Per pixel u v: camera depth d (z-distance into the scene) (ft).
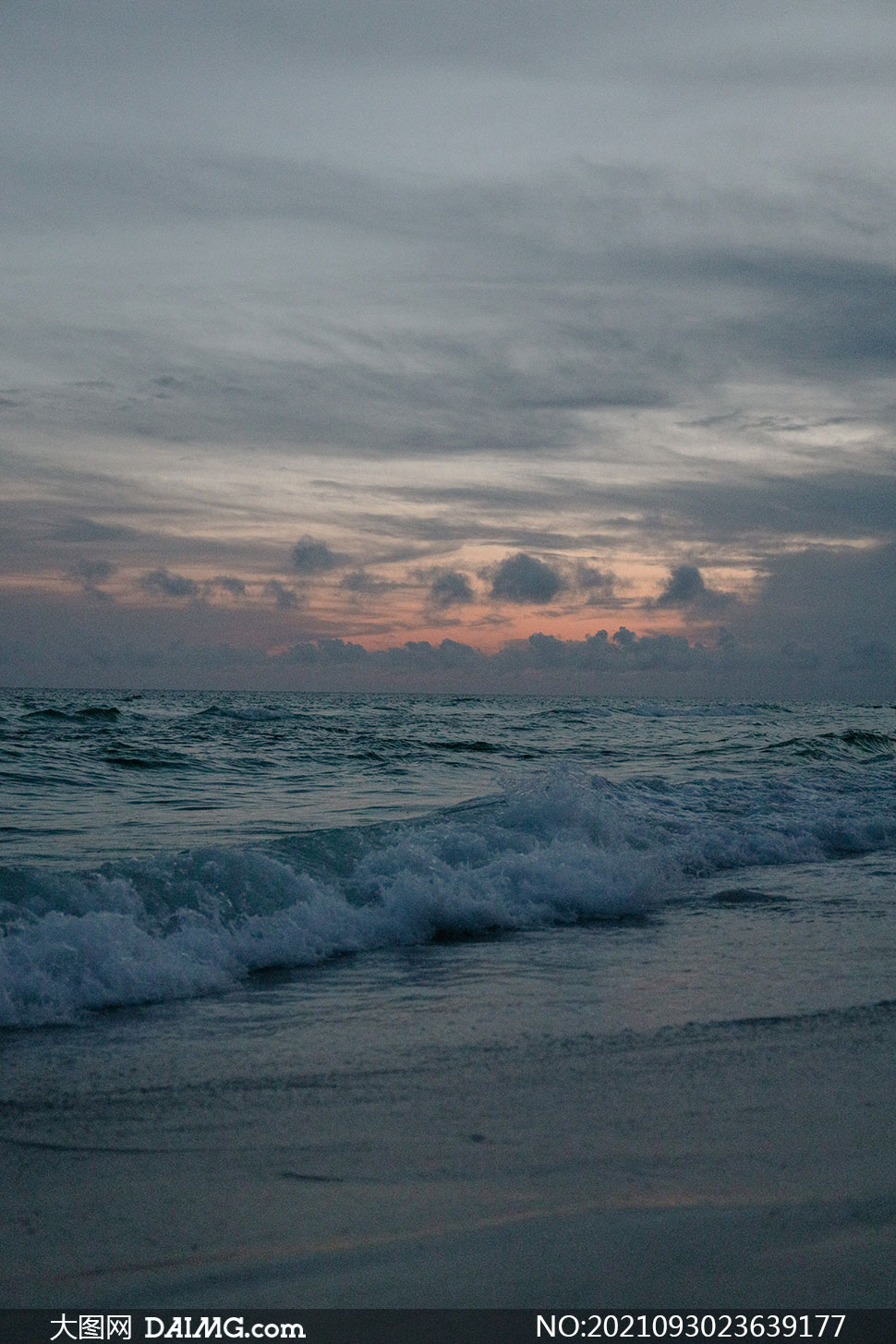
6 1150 10.79
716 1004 16.51
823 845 33.60
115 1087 12.69
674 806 37.52
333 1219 9.23
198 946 18.42
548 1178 10.04
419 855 24.49
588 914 23.73
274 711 132.36
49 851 29.32
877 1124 11.50
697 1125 11.43
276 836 33.40
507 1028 15.23
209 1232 9.02
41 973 16.26
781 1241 8.82
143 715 113.91
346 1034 14.92
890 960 19.58
